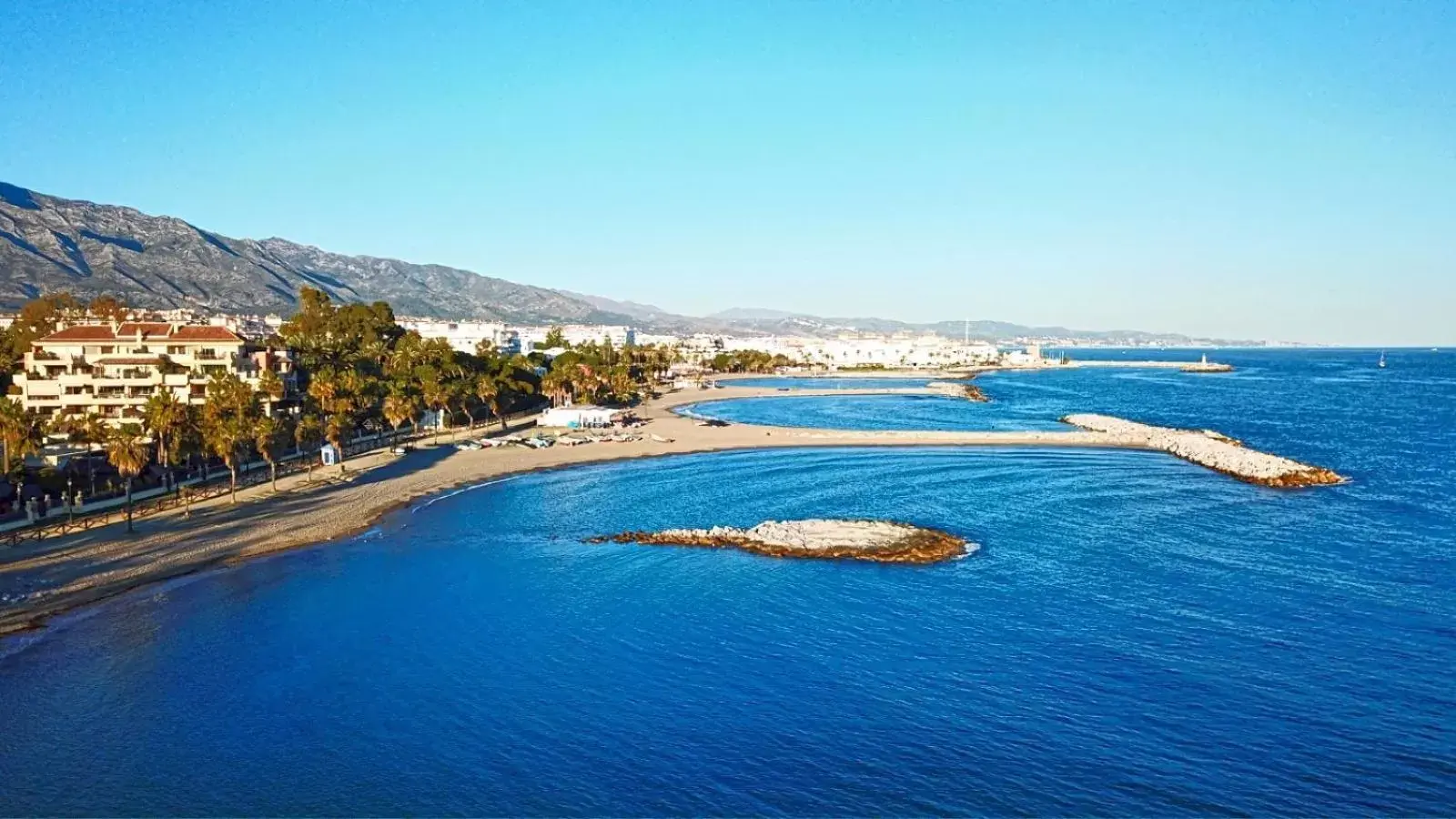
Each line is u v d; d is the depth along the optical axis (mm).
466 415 159125
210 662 45562
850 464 118062
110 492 81500
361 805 33250
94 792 33781
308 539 70812
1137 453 129000
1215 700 41656
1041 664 45781
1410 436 150750
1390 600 55875
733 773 35594
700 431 152500
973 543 71312
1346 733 38625
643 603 55469
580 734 38469
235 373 113375
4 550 63562
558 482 102688
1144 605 55031
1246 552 68125
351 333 192250
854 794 34250
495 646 48125
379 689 42594
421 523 78812
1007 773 35656
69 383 106875
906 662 46031
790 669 45219
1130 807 33469
